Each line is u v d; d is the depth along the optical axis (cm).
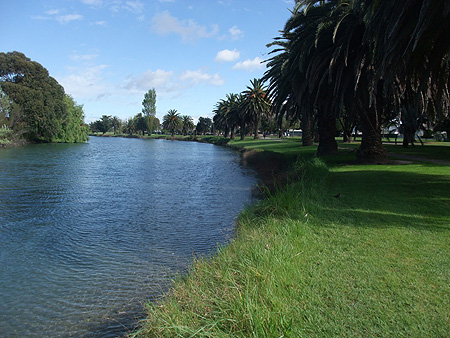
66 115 7131
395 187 1095
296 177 1419
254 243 555
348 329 311
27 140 6388
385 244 555
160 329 343
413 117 3011
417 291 384
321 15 1725
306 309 349
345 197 980
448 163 1722
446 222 681
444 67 1152
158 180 2042
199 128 13112
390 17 1014
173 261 684
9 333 436
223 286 414
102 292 547
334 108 1962
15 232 927
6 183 1858
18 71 6281
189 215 1120
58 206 1288
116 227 977
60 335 429
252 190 1570
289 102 2320
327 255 508
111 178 2123
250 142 5906
